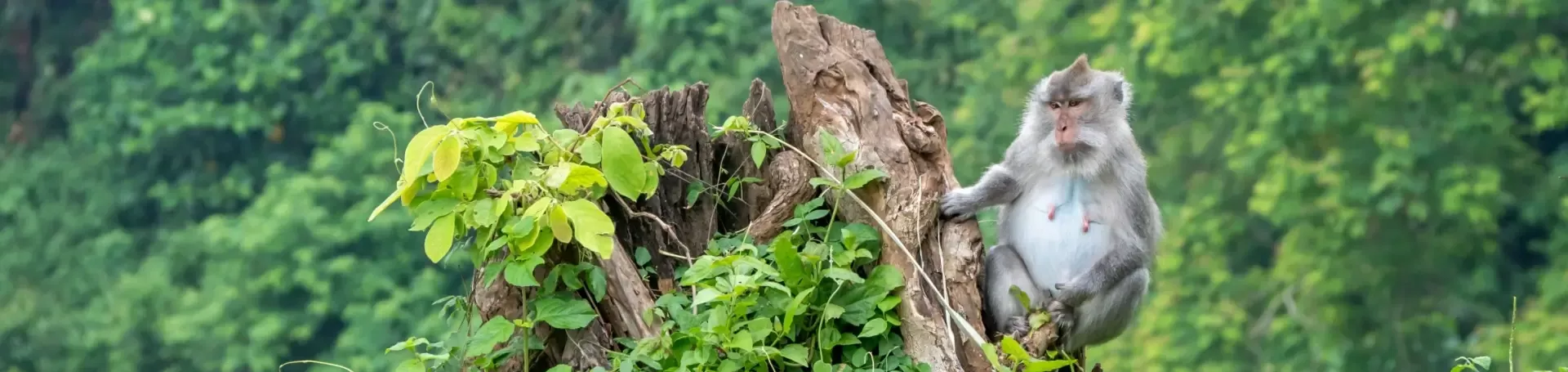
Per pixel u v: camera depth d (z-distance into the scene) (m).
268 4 25.94
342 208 22.61
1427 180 20.09
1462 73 20.59
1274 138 20.45
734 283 6.72
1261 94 20.55
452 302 7.24
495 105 23.45
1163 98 22.50
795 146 7.71
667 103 7.62
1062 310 7.98
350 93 24.80
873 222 7.39
